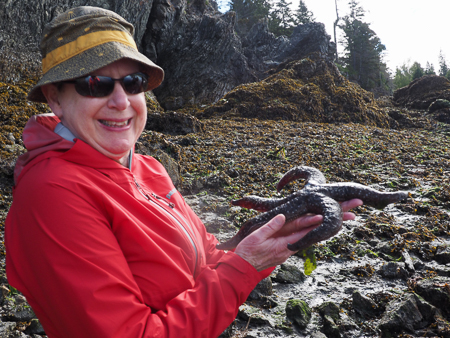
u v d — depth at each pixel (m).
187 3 21.42
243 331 2.69
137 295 1.13
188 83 19.06
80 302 1.01
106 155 1.29
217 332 1.17
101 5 14.60
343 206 1.32
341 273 3.61
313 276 3.53
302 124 13.62
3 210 4.64
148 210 1.27
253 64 22.59
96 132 1.25
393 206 5.34
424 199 5.68
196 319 1.12
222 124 12.81
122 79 1.25
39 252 1.06
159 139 6.86
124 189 1.27
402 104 19.50
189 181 6.26
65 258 1.04
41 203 1.08
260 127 12.70
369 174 7.07
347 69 48.72
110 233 1.14
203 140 10.05
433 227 4.61
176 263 1.26
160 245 1.24
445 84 19.16
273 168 7.32
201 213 5.03
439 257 3.82
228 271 1.23
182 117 10.97
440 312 2.88
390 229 4.48
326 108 15.48
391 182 6.57
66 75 1.17
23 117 8.36
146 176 1.56
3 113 8.25
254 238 1.26
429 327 2.73
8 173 5.39
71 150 1.20
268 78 17.31
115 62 1.24
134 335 1.05
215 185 6.06
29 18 11.45
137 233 1.19
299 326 2.78
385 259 3.90
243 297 1.24
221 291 1.19
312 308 3.01
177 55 18.89
